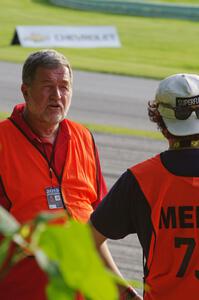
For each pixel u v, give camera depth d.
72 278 1.58
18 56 41.44
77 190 6.03
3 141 5.92
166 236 4.74
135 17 62.78
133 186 4.81
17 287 5.60
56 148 6.06
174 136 4.89
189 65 44.12
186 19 62.97
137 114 29.17
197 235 4.68
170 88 4.89
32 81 6.09
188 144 4.88
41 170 5.92
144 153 22.70
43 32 46.66
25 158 5.91
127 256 13.66
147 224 4.79
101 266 1.58
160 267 4.77
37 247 1.62
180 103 4.86
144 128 26.38
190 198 4.70
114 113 29.08
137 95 33.38
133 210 4.85
